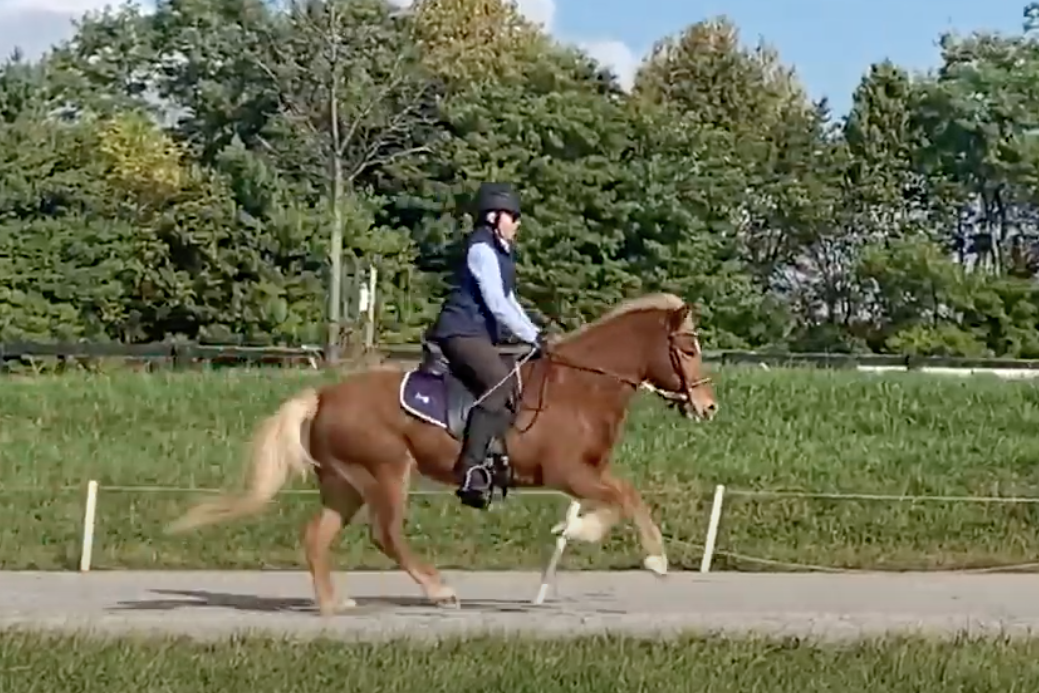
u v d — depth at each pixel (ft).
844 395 98.53
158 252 167.12
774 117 249.75
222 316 165.48
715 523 58.85
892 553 62.44
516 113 172.76
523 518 64.80
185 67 246.68
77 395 95.30
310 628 39.29
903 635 38.50
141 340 167.02
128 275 166.20
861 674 33.24
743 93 261.85
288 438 42.50
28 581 52.47
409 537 61.87
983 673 33.40
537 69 196.65
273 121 188.85
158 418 90.43
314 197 180.96
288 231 168.14
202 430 87.15
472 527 63.72
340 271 158.61
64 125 211.20
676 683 32.12
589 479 41.42
